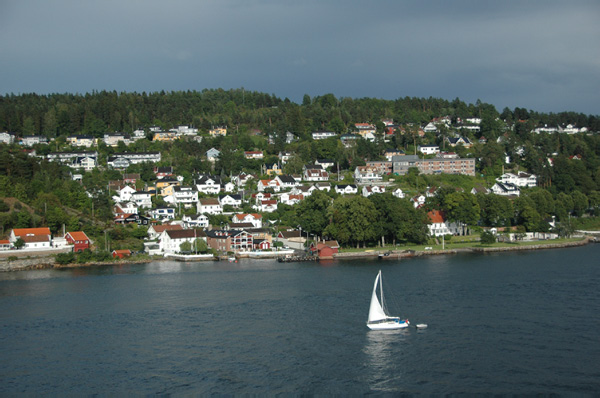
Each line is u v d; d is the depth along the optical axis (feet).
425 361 303.27
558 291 443.73
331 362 305.53
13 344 342.23
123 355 320.91
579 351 310.65
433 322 369.50
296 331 357.00
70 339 350.02
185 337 349.61
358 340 338.54
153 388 277.85
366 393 268.21
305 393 269.44
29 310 418.92
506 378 280.10
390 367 296.71
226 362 307.78
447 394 265.75
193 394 270.67
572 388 267.80
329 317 386.52
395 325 359.87
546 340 328.90
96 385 282.36
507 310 392.27
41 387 281.13
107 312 409.49
